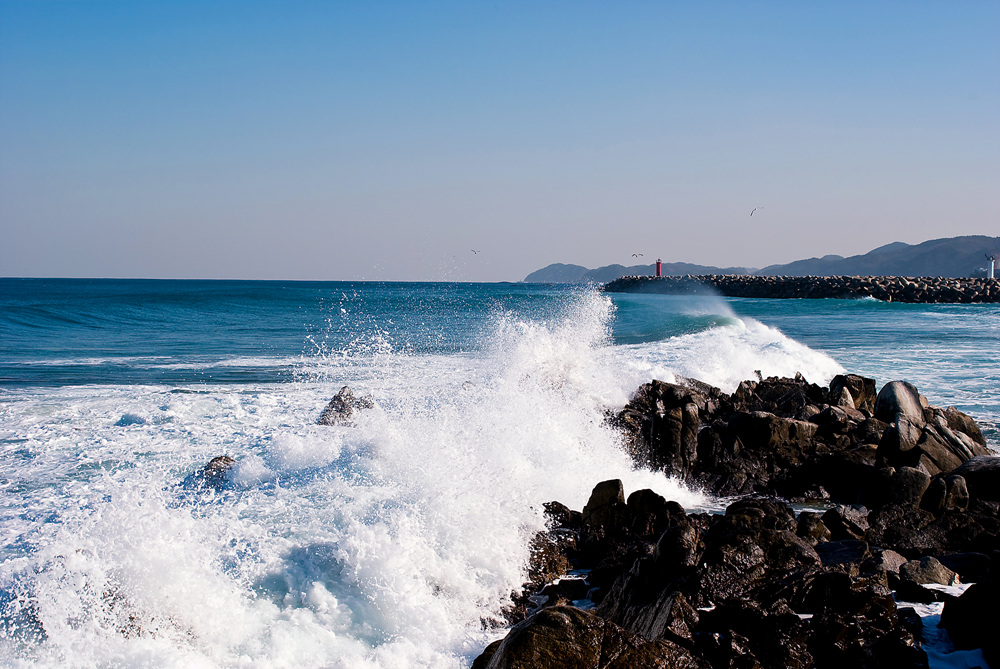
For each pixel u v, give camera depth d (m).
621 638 4.13
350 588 5.60
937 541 7.17
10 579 5.11
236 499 7.17
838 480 9.73
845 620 4.74
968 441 10.12
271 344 23.92
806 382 13.93
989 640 4.51
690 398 11.45
